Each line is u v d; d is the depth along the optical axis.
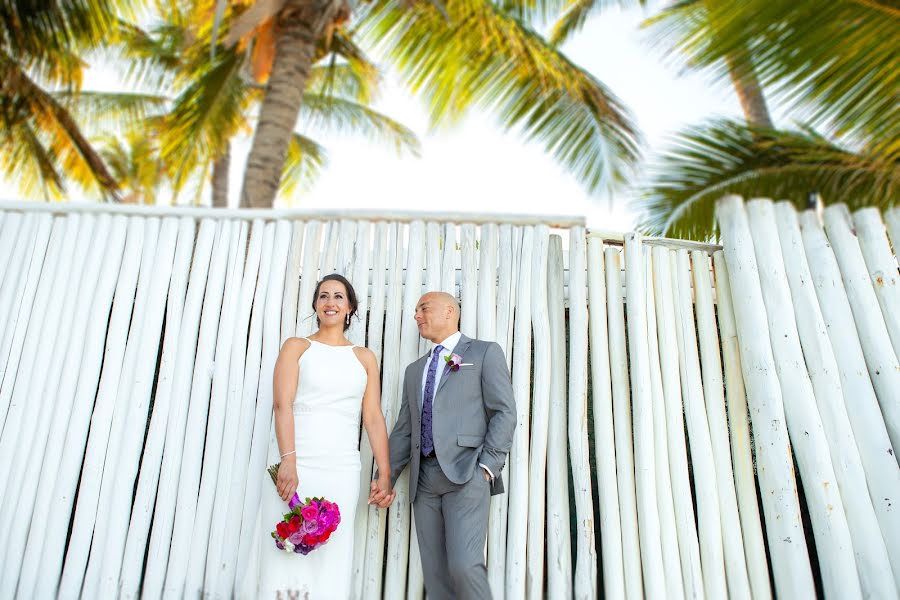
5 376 3.55
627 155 8.07
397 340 3.59
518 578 3.09
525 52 7.29
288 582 2.74
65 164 10.27
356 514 3.30
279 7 6.45
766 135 6.41
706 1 5.07
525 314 3.54
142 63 11.45
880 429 3.18
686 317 3.64
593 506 3.58
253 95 10.58
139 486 3.31
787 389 3.31
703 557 3.18
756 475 3.54
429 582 3.00
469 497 2.91
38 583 3.19
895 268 3.52
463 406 3.08
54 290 3.71
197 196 9.26
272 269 3.71
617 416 3.42
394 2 7.30
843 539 3.00
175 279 3.71
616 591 3.09
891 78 4.37
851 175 6.16
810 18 4.44
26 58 8.12
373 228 3.84
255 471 3.30
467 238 3.76
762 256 3.59
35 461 3.38
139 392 3.47
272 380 3.47
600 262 3.71
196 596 3.15
